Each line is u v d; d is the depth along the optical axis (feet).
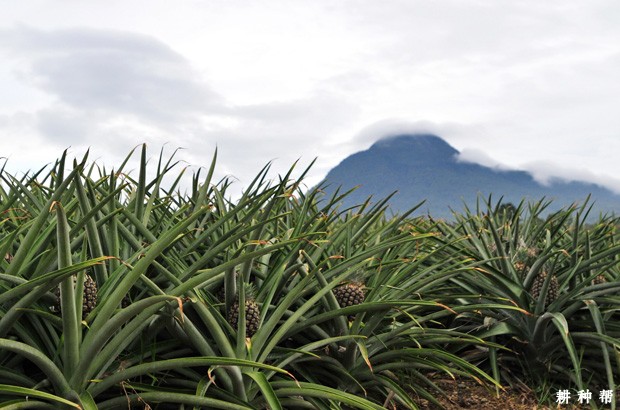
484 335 17.54
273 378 12.70
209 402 10.41
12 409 9.02
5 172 13.15
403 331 14.78
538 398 17.30
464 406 16.37
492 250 19.92
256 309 12.33
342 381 14.38
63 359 9.48
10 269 10.05
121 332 9.84
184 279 11.41
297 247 13.51
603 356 18.21
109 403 10.31
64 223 8.66
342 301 14.24
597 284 18.53
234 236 11.44
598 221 24.26
